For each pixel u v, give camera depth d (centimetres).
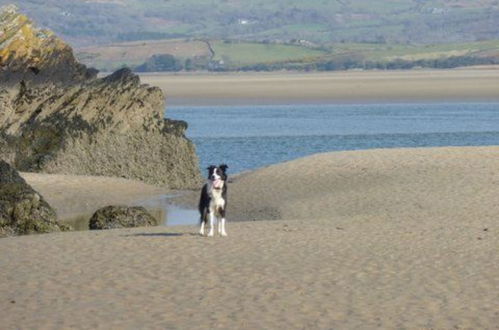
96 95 4822
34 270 2006
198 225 2880
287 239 2353
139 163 4741
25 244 2358
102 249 2236
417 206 3206
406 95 12700
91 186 4156
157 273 1958
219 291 1802
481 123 8038
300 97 12650
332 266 2009
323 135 7119
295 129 7638
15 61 4975
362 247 2230
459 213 2983
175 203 3922
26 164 4591
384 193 3472
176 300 1739
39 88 4972
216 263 2050
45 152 4634
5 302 1744
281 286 1834
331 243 2289
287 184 3862
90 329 1566
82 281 1894
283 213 3362
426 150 4425
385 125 7969
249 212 3500
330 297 1752
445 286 1831
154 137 4806
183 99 12588
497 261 2053
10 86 4916
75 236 2511
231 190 3891
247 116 9256
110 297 1767
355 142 6644
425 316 1627
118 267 2020
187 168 4806
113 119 4781
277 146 6412
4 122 4819
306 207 3397
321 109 10256
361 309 1670
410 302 1716
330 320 1605
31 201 2903
